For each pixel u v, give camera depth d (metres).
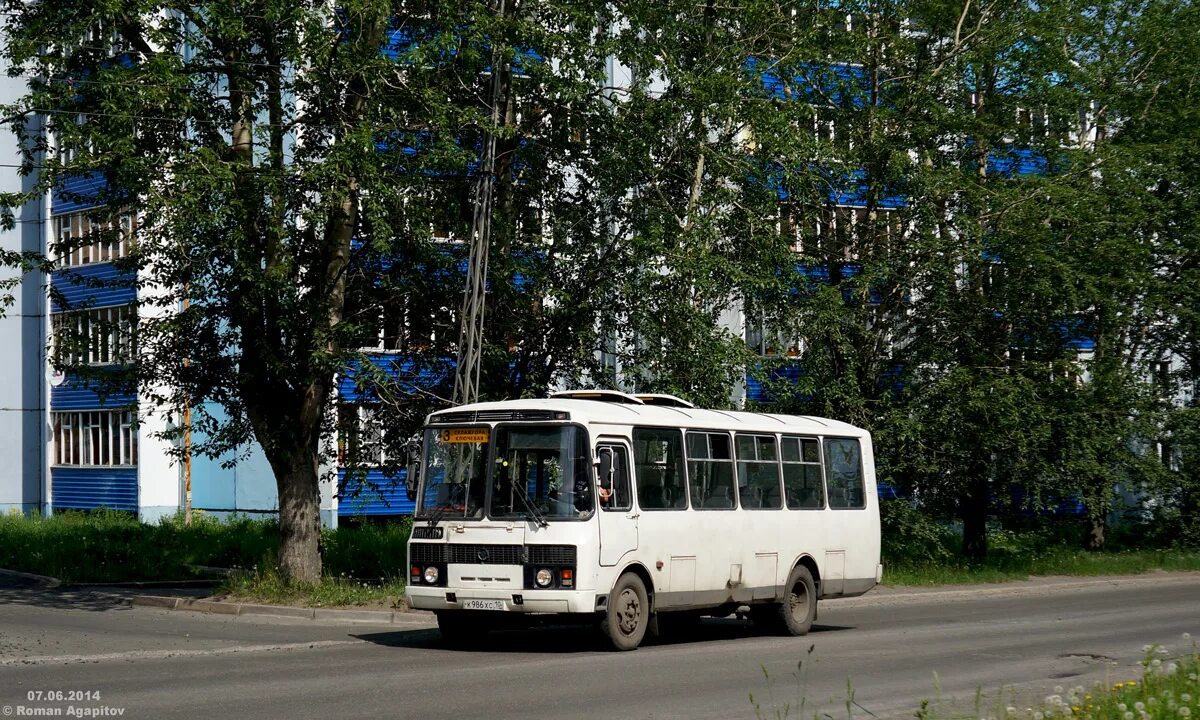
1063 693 11.89
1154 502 37.94
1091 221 30.19
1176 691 10.18
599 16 23.83
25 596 23.80
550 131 23.72
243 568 27.34
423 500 16.03
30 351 52.34
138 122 19.88
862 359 29.80
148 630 18.27
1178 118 35.00
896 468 29.02
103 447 49.28
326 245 22.09
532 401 16.16
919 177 29.00
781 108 27.19
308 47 20.48
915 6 30.41
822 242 30.30
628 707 10.90
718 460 17.77
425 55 20.89
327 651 15.69
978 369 29.84
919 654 15.52
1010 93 31.88
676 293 23.75
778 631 18.67
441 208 22.48
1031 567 32.34
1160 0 35.50
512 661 14.44
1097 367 31.69
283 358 21.20
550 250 23.98
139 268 22.06
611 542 15.51
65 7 20.95
